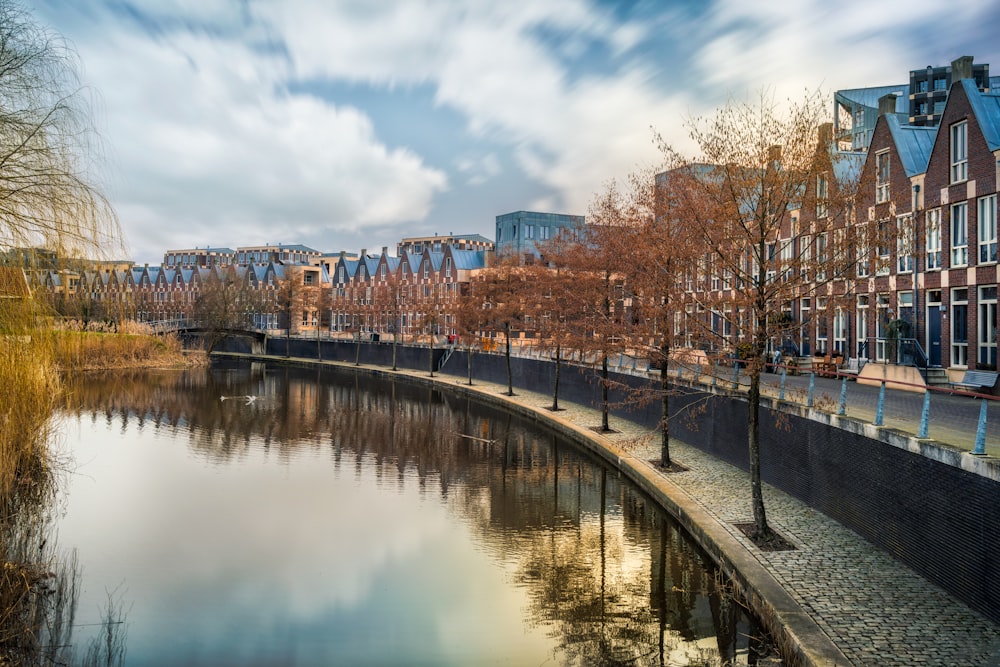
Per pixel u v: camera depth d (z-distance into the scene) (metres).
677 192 15.93
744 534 13.34
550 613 12.30
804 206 13.01
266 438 29.62
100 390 45.06
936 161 22.53
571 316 29.39
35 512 17.78
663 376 19.94
